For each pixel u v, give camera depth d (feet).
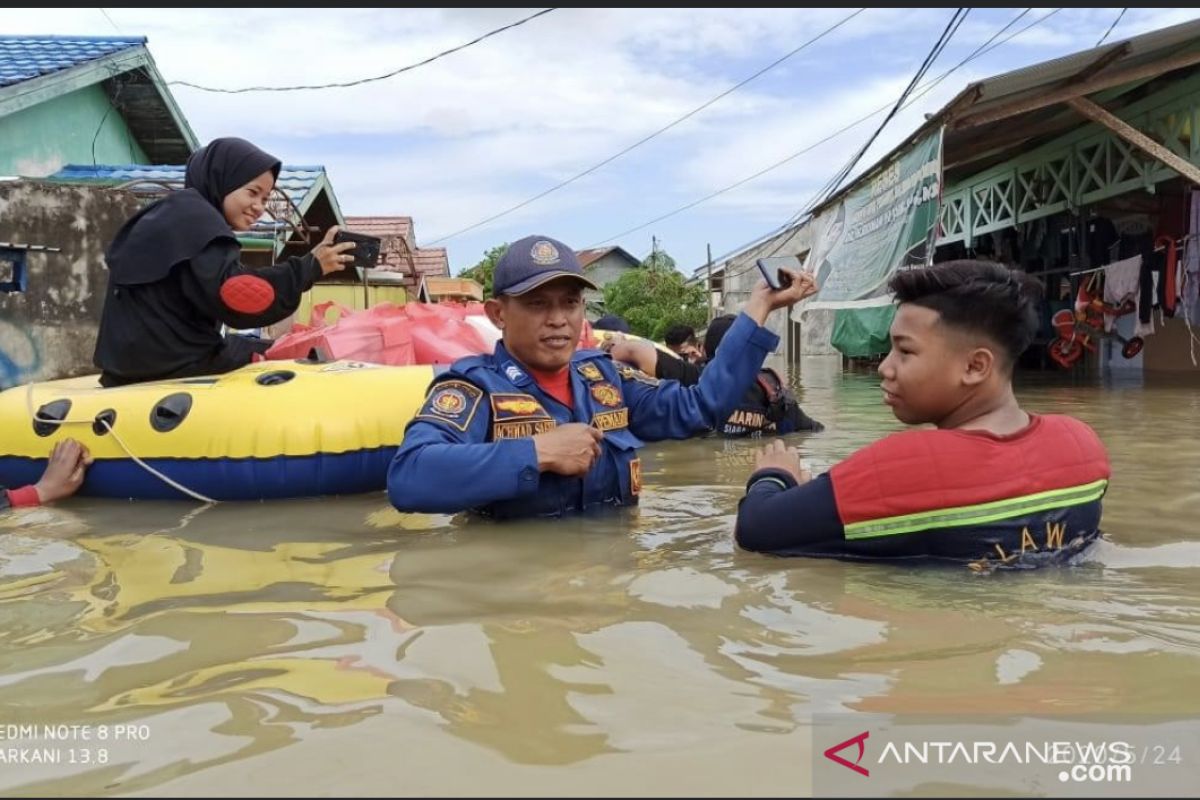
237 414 11.35
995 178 42.68
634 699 4.71
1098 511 7.63
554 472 8.95
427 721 4.51
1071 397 26.53
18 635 6.11
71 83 29.86
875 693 4.76
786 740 4.22
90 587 7.28
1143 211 36.11
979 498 7.10
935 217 27.53
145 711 4.79
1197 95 29.14
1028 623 5.86
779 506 7.70
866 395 29.17
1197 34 25.17
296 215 32.14
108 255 13.17
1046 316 41.16
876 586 6.75
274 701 4.84
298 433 11.22
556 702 4.70
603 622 5.98
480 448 8.37
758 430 16.90
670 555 7.80
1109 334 35.96
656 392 10.41
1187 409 22.09
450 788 3.83
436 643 5.64
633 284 100.63
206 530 9.49
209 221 12.69
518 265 8.97
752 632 5.74
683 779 3.86
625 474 9.84
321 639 5.80
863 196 36.14
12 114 28.50
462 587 6.91
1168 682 4.88
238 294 12.41
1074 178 36.22
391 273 50.52
